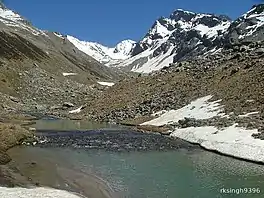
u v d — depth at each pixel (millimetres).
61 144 55156
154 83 111125
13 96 144750
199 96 86188
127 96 109812
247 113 63094
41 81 171500
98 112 106812
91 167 39688
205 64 111375
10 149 49719
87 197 28734
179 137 62281
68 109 130375
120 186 32156
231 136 52375
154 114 87625
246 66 88375
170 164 41531
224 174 36750
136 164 41562
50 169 38125
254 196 29141
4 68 167875
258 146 45375
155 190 30953
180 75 108562
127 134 67562
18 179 32938
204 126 62531
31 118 97500
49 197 27000
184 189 31266
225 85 84125
